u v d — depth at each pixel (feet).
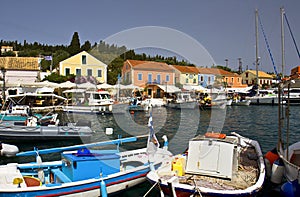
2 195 20.77
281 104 30.42
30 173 25.64
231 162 24.20
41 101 97.81
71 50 160.56
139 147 41.24
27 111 67.15
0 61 141.38
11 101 83.46
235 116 97.09
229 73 182.91
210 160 24.82
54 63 160.56
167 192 22.61
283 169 26.32
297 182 22.58
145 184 27.81
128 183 25.88
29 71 137.80
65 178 24.12
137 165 29.35
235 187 22.52
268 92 162.81
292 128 68.85
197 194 21.02
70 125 50.31
